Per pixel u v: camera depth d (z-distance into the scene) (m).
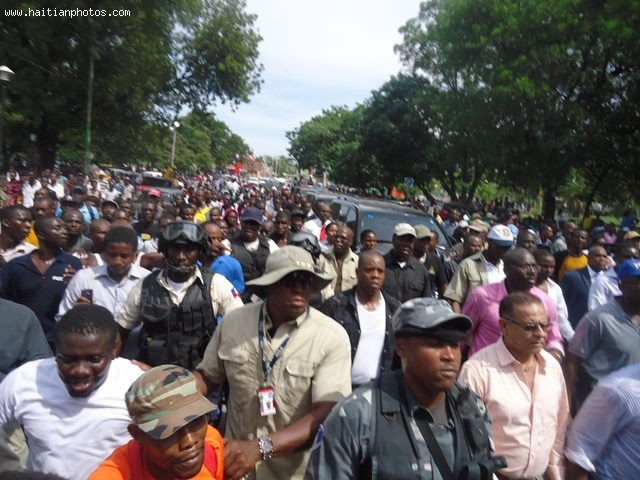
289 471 2.80
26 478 1.56
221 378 3.02
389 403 2.11
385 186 47.03
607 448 2.57
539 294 4.14
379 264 4.09
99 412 2.49
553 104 22.20
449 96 27.92
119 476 2.01
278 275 2.72
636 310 3.64
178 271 3.65
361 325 4.09
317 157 75.69
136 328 3.87
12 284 4.52
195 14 31.83
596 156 23.30
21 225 5.48
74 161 57.91
